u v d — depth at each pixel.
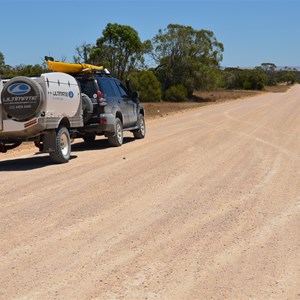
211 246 6.18
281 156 13.19
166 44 63.53
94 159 13.55
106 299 4.73
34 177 11.04
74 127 13.95
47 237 6.61
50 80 12.43
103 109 15.53
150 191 9.26
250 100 59.56
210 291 4.88
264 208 7.93
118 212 7.82
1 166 13.03
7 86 11.93
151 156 13.67
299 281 5.10
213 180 10.14
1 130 12.12
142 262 5.67
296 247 6.09
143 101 57.19
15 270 5.48
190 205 8.19
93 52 51.28
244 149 14.64
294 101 52.91
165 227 6.99
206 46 64.31
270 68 177.25
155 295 4.81
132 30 56.31
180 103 55.06
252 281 5.11
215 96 71.56
